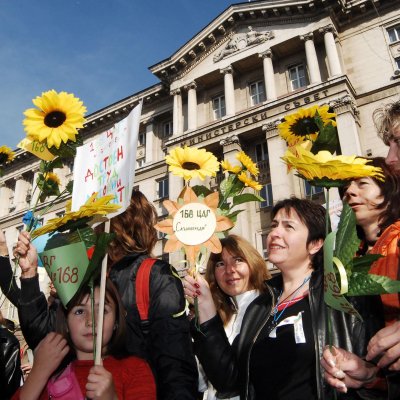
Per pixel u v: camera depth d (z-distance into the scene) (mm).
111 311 1960
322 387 1754
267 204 17844
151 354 1938
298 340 1981
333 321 1885
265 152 18875
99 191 2146
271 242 2309
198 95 22344
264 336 2154
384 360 1388
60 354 1892
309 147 2156
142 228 2391
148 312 1989
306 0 18812
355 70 18078
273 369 2014
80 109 2154
